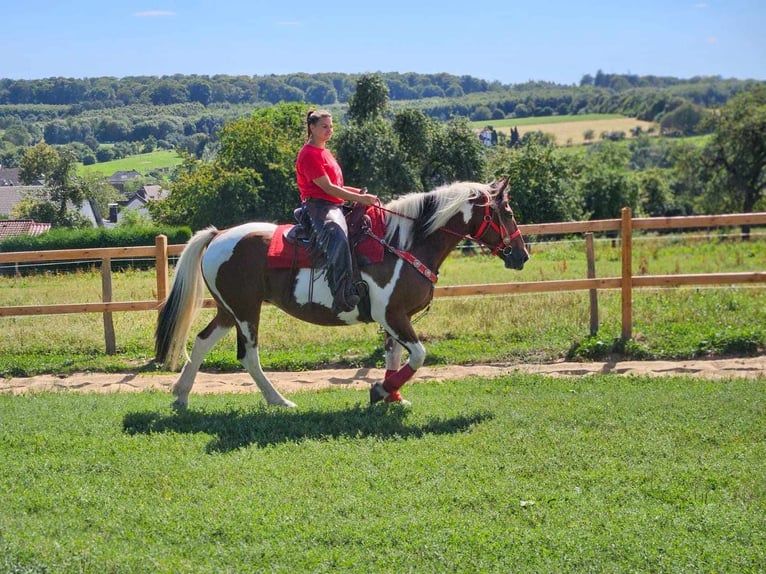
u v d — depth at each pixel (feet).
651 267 57.93
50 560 14.79
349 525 16.20
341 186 24.62
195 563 14.96
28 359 36.63
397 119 144.15
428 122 143.95
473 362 34.58
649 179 198.08
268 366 35.12
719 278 34.45
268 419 23.94
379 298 24.47
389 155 137.39
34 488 18.33
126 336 39.24
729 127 178.50
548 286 35.32
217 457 20.48
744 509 16.88
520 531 15.94
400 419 23.82
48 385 32.81
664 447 20.76
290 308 25.13
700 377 29.89
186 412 25.12
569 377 30.32
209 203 144.46
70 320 43.65
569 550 15.17
